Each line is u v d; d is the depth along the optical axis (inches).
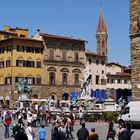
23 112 2672.2
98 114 2564.0
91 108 2925.7
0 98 4603.8
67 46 4938.5
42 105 3676.2
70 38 4972.9
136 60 2126.0
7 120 1632.6
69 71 4933.6
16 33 5054.1
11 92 4429.1
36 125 2176.4
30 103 3855.8
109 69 5920.3
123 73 5940.0
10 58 4530.0
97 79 5438.0
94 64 5413.4
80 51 5064.0
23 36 5113.2
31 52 4626.0
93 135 1015.6
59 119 1583.4
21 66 4537.4
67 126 1533.0
